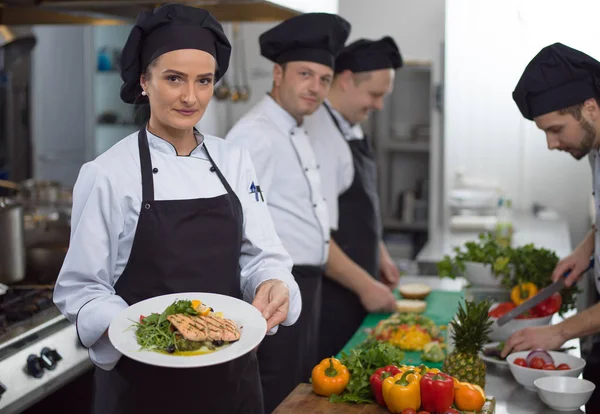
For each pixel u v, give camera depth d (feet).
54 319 8.09
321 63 8.59
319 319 10.25
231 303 5.64
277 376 8.66
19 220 8.79
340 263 10.00
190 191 6.00
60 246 10.39
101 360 5.93
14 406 7.08
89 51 20.83
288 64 8.66
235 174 6.35
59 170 20.39
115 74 20.77
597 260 8.34
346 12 19.71
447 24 18.02
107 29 20.83
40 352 7.65
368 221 10.70
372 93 10.28
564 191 17.97
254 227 6.41
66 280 5.76
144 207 5.82
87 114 21.03
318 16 8.52
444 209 18.72
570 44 17.35
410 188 20.01
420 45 19.34
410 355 8.38
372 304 10.03
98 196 5.74
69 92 20.56
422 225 19.80
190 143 6.17
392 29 19.48
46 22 11.80
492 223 16.21
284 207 8.84
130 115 20.84
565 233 15.23
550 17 17.38
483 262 9.55
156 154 5.99
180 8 5.54
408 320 8.86
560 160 17.90
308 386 6.88
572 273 8.70
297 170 8.89
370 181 10.88
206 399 6.13
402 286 11.13
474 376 6.76
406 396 6.04
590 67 7.40
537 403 6.89
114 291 5.91
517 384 7.38
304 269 9.00
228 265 6.11
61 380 7.86
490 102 18.12
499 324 8.41
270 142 8.68
